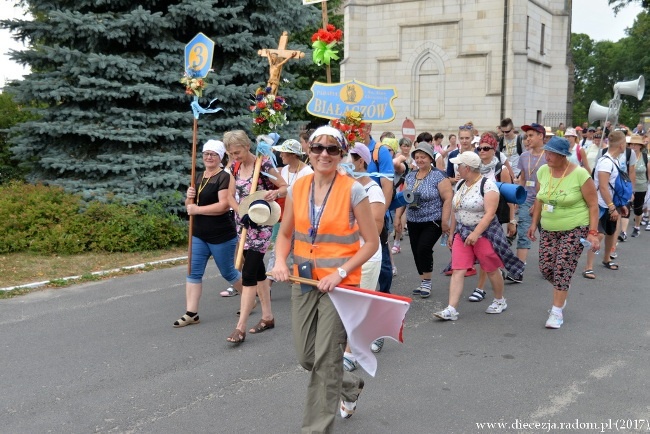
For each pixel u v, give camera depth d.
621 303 7.06
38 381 4.71
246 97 11.51
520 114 27.14
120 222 9.60
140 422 4.06
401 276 8.46
